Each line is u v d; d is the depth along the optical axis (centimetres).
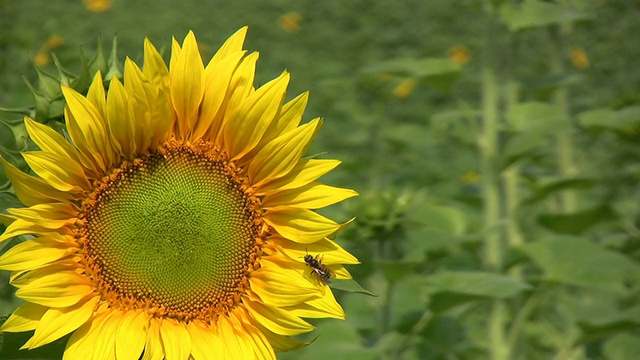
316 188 78
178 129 78
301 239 78
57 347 76
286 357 120
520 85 122
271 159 78
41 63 178
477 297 98
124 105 76
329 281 77
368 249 111
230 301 79
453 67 114
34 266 75
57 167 75
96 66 77
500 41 117
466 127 124
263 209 79
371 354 99
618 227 137
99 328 76
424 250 110
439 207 110
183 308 78
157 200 78
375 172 183
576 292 135
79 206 77
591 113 122
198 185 78
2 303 94
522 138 114
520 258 108
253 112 78
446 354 109
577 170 131
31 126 74
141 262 77
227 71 78
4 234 74
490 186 114
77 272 77
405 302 118
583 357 121
